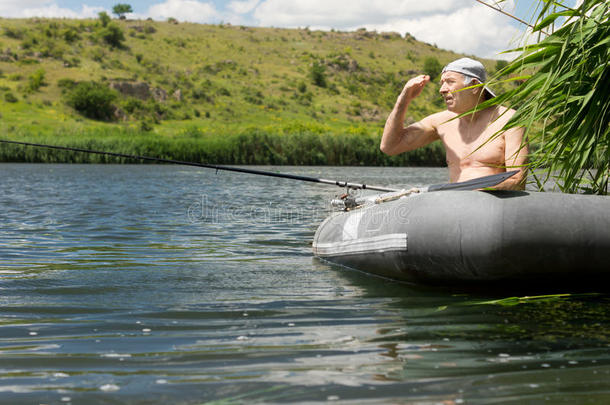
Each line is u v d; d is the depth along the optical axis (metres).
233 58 133.75
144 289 3.71
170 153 41.19
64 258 4.96
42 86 91.62
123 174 23.92
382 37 167.00
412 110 93.25
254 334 2.69
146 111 89.69
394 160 44.00
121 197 12.42
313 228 7.36
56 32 116.19
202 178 21.52
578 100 3.56
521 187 3.67
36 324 2.86
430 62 143.88
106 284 3.87
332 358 2.34
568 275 3.32
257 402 1.90
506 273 3.29
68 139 45.38
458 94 3.87
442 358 2.32
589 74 3.51
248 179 21.28
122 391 2.00
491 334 2.66
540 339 2.57
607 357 2.31
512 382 2.04
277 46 149.00
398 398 1.92
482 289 3.60
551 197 3.32
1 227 7.20
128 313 3.08
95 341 2.58
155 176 22.61
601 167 4.03
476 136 3.87
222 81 116.94
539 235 3.18
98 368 2.23
